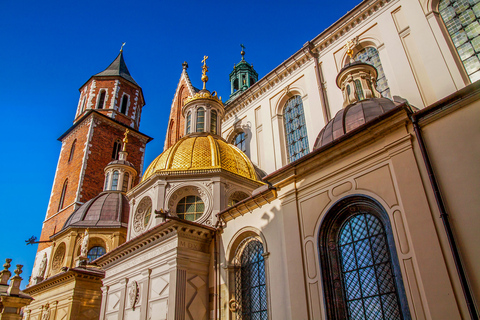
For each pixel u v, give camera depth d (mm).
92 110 38125
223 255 13750
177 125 33062
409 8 16859
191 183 16594
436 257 7863
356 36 18891
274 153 20969
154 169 17656
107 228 23750
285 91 21812
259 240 13031
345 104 14516
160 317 12875
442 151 8594
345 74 14984
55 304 19641
